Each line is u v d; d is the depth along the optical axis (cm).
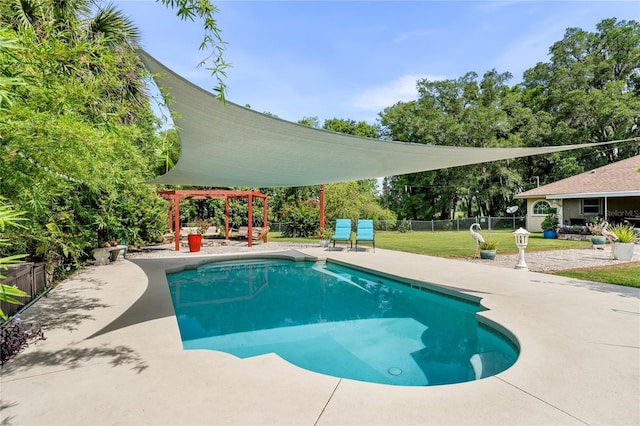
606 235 1225
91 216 766
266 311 600
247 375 276
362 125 3409
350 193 1981
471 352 409
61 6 489
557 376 270
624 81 2441
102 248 879
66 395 244
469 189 2847
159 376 274
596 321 402
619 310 446
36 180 261
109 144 315
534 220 2142
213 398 240
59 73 255
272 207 2506
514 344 365
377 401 237
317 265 1025
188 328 512
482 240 1038
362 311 592
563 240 1595
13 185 244
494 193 2789
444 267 820
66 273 720
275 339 461
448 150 558
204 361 303
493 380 265
